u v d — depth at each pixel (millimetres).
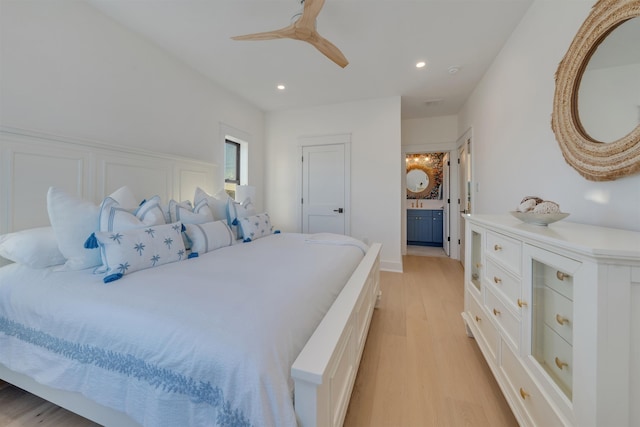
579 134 1347
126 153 2154
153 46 2443
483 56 2623
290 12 2029
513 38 2221
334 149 3982
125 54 2203
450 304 2562
